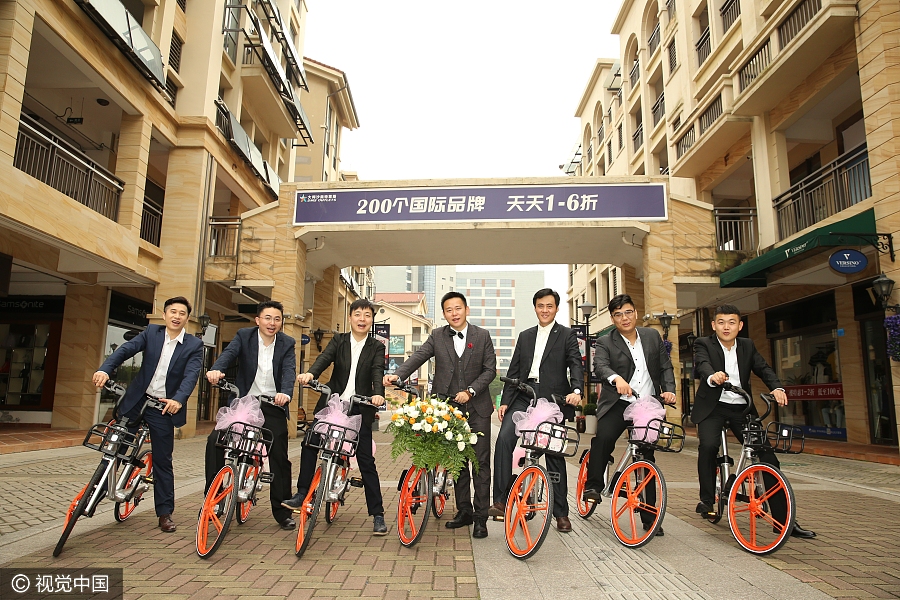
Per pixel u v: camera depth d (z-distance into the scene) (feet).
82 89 37.60
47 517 15.56
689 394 57.00
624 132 81.25
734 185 53.06
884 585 10.59
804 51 33.71
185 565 11.55
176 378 14.67
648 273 41.52
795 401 44.65
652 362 15.19
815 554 12.65
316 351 52.85
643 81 72.23
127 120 39.45
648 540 12.77
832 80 34.27
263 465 14.83
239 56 53.42
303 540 12.21
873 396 36.60
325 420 13.48
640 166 75.00
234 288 45.21
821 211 38.50
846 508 17.88
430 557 12.40
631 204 42.06
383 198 43.52
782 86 37.68
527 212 42.39
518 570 11.47
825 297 40.75
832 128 40.55
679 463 30.37
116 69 36.09
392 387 14.34
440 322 395.14
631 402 14.70
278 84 57.57
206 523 12.19
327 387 14.06
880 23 29.40
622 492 13.88
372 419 15.03
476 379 14.83
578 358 14.98
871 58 29.81
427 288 406.00
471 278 416.46
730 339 15.19
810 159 43.98
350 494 20.42
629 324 15.24
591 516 16.57
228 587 10.31
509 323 411.54
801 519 16.25
